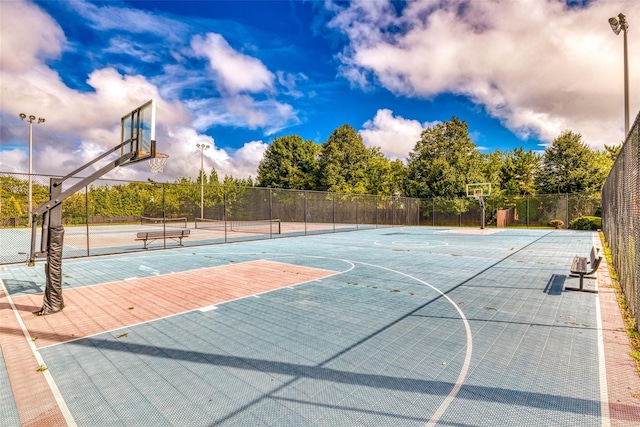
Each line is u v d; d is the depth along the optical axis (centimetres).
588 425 257
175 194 3397
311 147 4869
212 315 535
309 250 1358
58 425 263
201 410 280
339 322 498
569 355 379
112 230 2534
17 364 370
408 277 817
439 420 263
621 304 579
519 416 268
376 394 302
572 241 1656
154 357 384
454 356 379
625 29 1239
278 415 271
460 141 3503
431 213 3362
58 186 564
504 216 3012
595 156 3309
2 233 2144
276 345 414
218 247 1475
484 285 729
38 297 662
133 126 678
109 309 570
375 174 4128
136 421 266
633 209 494
